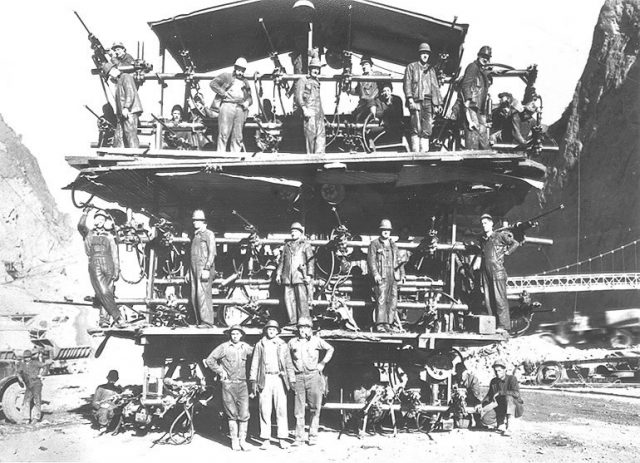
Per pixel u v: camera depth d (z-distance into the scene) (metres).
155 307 14.27
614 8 87.31
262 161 13.66
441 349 14.52
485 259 14.14
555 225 83.88
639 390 28.12
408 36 16.67
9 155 90.81
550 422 16.61
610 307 65.56
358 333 13.44
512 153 13.97
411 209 16.33
